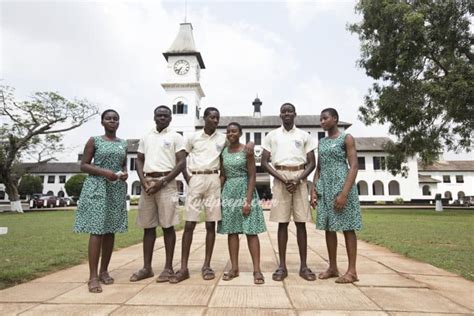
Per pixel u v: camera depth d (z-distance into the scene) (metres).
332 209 3.58
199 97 38.81
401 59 15.98
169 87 36.00
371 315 2.44
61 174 50.94
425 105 16.70
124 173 3.53
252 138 35.62
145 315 2.44
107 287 3.24
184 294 2.97
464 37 16.39
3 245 6.08
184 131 35.34
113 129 3.66
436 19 16.20
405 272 3.91
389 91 17.20
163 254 5.27
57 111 22.66
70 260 4.62
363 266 4.29
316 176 3.92
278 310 2.55
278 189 3.80
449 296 2.92
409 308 2.59
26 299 2.84
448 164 52.53
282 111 3.90
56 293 3.03
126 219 3.65
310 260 4.80
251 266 4.31
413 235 7.49
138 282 3.44
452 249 5.56
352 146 3.63
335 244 3.70
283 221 3.73
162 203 3.59
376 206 30.98
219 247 6.08
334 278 3.61
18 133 22.25
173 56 36.31
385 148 19.59
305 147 3.90
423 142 17.17
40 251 5.38
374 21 17.03
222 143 3.89
